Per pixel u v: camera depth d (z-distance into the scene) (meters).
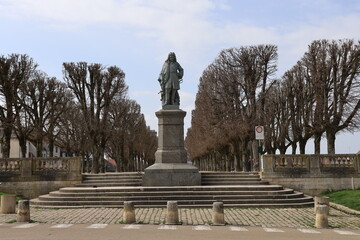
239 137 42.22
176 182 25.58
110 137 51.88
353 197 24.53
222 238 11.66
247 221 15.95
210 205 20.48
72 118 53.06
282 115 49.00
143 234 12.28
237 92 41.09
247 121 40.00
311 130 39.81
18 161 28.36
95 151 44.66
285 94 47.56
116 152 62.69
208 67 45.00
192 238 11.58
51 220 15.88
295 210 19.61
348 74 36.50
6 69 38.09
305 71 41.94
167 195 21.58
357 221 16.66
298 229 14.14
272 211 19.11
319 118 36.97
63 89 47.34
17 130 40.75
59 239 11.24
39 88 44.09
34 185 28.17
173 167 25.84
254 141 40.50
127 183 26.53
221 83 41.72
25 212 15.55
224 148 55.81
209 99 42.69
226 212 18.67
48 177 28.22
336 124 36.47
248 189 22.75
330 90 37.19
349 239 11.88
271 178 28.53
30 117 43.19
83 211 18.86
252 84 40.88
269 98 41.84
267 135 49.44
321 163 28.88
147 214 17.59
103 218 16.42
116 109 54.06
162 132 26.89
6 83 37.94
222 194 21.84
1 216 17.64
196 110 51.25
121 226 14.20
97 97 44.66
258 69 41.22
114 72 45.59
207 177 28.16
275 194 22.20
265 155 28.81
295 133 44.94
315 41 38.44
